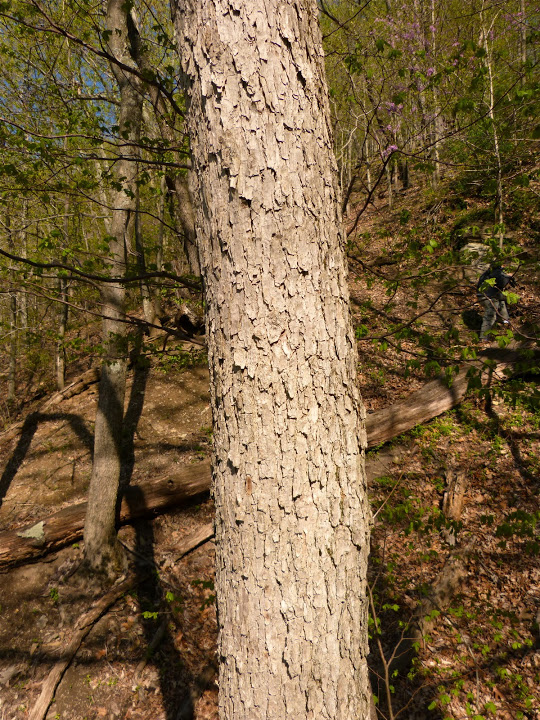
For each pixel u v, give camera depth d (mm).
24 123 5023
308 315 1323
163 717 4219
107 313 5695
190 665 4598
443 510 5195
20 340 9453
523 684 3553
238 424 1338
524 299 6773
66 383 10523
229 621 1387
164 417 8008
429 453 6027
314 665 1328
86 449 7727
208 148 1335
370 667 3910
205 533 5809
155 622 5051
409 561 4684
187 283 2799
